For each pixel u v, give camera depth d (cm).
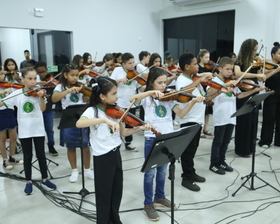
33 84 276
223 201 267
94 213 251
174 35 893
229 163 367
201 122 286
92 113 194
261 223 230
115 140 200
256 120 283
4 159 363
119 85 400
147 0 852
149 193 242
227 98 317
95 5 733
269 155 395
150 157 170
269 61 384
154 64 425
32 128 279
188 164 292
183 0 795
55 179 327
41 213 254
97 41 750
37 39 677
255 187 295
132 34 827
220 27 776
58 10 670
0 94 340
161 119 236
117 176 203
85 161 326
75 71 303
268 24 664
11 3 600
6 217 248
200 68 450
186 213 247
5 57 788
